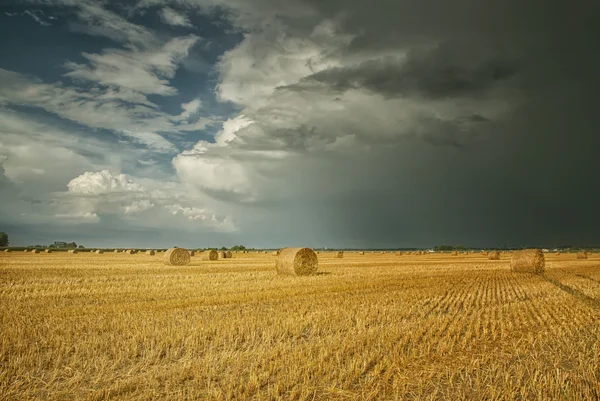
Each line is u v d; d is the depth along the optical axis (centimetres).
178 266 4112
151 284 2325
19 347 1002
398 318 1373
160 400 718
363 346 1036
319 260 6341
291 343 1066
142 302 1686
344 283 2408
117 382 784
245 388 756
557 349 1039
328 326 1238
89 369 861
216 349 1009
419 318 1386
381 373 866
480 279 2792
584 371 866
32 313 1438
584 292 2078
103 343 1039
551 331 1209
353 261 5909
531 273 3331
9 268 3606
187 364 873
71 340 1074
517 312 1518
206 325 1219
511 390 752
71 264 4369
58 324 1246
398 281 2559
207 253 5862
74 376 820
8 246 15725
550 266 4303
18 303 1667
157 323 1246
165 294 1920
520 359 957
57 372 848
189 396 730
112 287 2170
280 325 1230
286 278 2742
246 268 3831
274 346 1027
